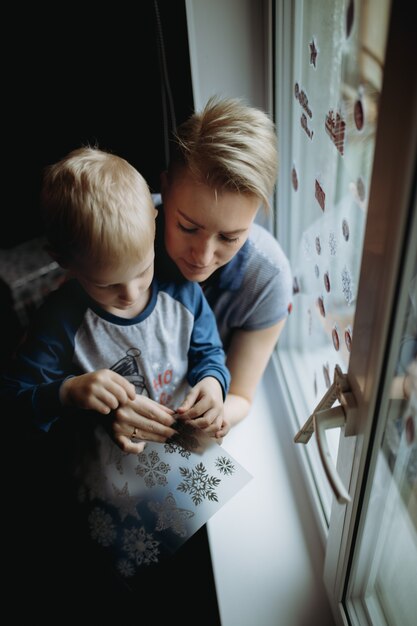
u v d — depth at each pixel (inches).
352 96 22.6
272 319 34.9
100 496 31.6
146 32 40.4
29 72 44.5
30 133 48.9
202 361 32.9
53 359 31.0
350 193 24.6
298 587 30.8
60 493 35.6
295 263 38.3
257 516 33.4
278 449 36.5
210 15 31.1
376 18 18.8
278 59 30.9
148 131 45.9
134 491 31.1
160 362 32.4
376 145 15.4
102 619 42.3
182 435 31.4
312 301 35.0
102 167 26.2
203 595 41.5
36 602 43.0
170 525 29.9
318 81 27.5
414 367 19.2
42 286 62.4
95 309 30.2
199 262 28.7
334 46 24.8
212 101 28.1
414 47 13.0
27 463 43.9
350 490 23.4
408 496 24.3
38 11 40.8
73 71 43.9
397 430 21.2
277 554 31.9
